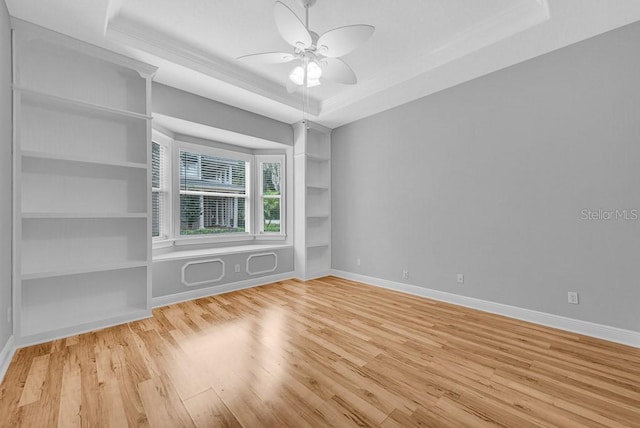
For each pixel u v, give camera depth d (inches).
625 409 60.9
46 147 99.7
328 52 86.5
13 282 86.9
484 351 86.8
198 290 142.3
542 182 107.6
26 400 63.7
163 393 66.4
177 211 154.8
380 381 71.4
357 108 159.3
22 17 86.4
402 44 112.8
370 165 170.7
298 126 184.2
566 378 72.4
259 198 192.4
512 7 92.7
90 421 57.5
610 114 93.6
